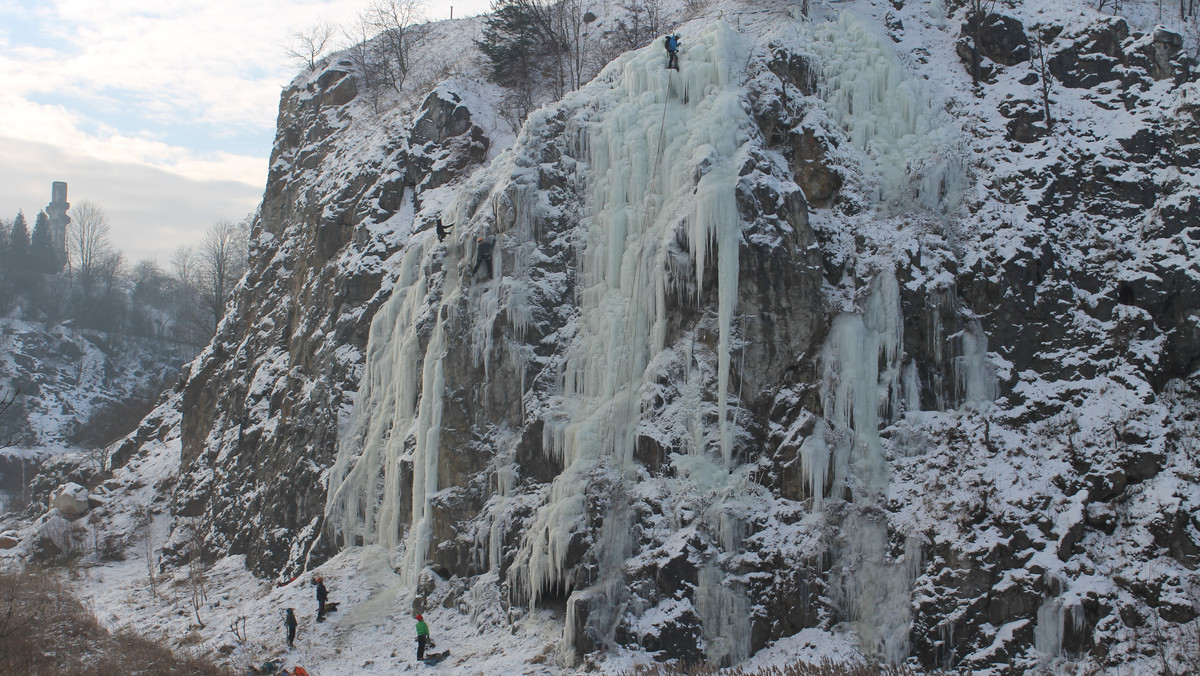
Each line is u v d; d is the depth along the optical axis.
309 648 28.97
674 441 27.98
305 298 46.12
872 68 32.69
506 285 32.34
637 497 27.41
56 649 29.45
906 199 30.12
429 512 32.06
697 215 28.77
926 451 26.81
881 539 25.53
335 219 46.25
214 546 43.38
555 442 29.67
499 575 29.31
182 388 60.19
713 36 33.66
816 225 29.95
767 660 24.73
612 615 25.80
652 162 31.89
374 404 37.81
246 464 44.31
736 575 25.86
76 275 135.25
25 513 58.50
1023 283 28.27
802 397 27.78
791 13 35.97
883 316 27.97
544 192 33.50
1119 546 23.95
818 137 31.11
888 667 23.45
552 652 25.94
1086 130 31.28
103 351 106.69
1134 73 31.97
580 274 32.28
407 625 29.84
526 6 51.00
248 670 27.39
